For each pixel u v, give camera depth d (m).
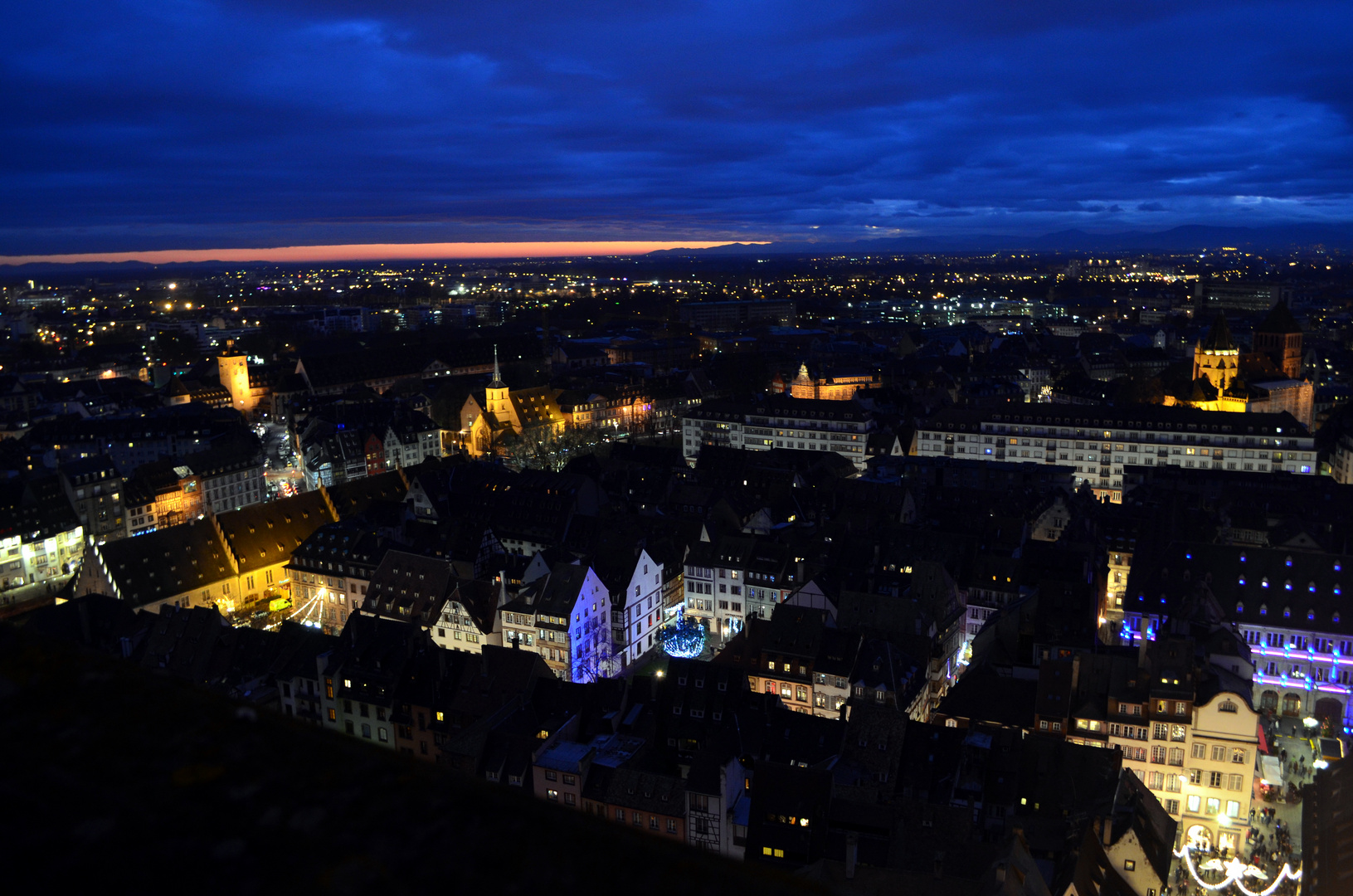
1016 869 79.25
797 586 171.50
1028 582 167.00
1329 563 148.50
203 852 14.09
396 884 13.84
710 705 122.25
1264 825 118.69
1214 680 121.75
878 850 92.75
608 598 167.88
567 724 120.75
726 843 103.31
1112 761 106.56
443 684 132.12
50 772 15.56
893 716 116.12
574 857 14.68
